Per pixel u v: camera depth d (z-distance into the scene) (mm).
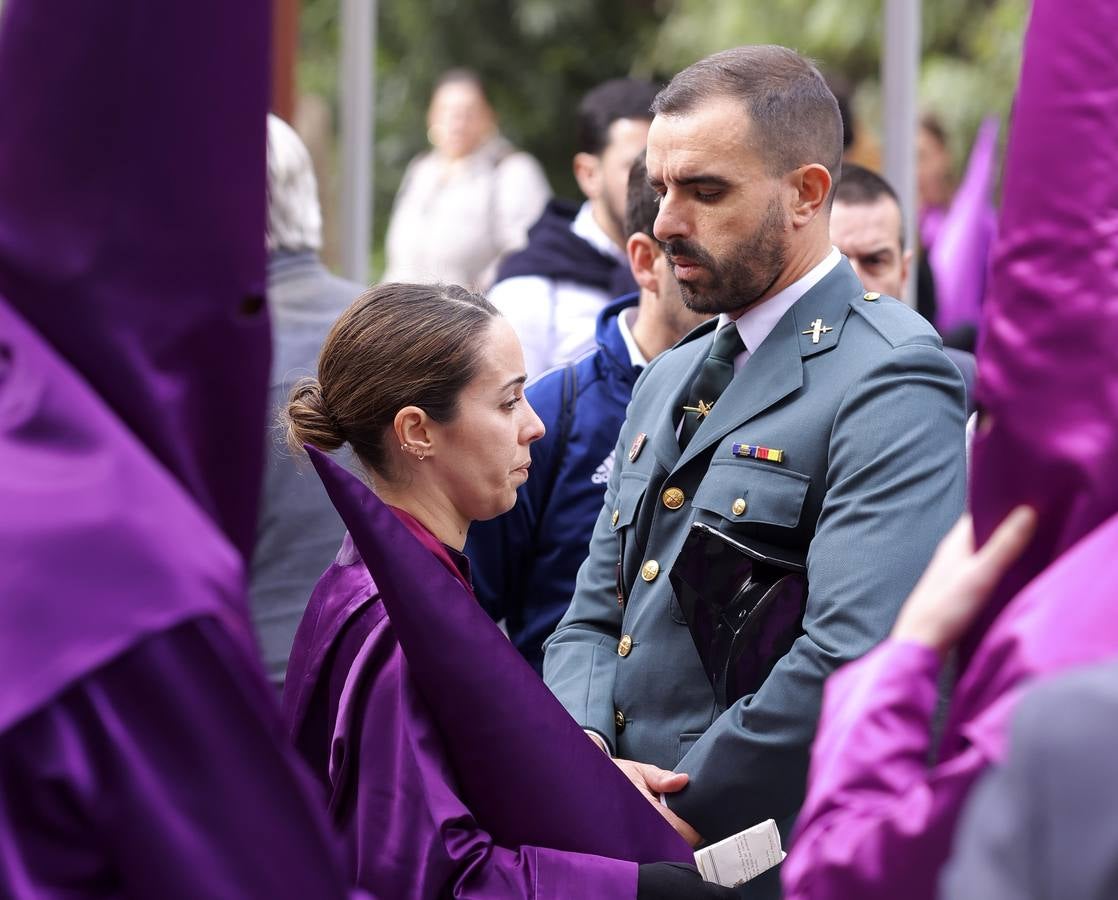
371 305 3209
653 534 3514
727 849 2943
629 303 4465
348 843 2803
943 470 3201
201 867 1904
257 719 1934
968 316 7793
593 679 3578
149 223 1957
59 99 1938
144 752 1889
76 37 1928
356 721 2809
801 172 3365
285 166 4289
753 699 3227
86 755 1869
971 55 14039
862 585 3111
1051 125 2078
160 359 1983
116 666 1876
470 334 3152
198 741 1901
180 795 1899
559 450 4199
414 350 3131
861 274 4816
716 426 3426
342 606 2986
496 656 2719
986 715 1887
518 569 4219
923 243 8906
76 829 1882
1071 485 2049
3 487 1879
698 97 3359
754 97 3332
